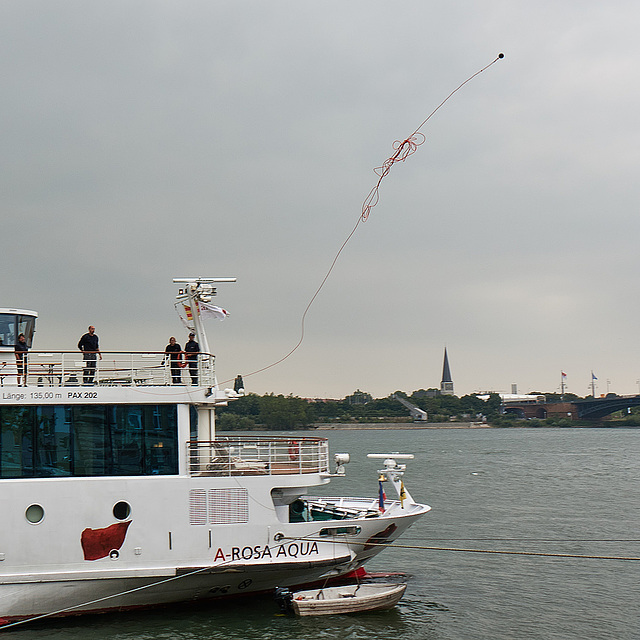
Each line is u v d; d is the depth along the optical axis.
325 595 26.31
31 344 26.98
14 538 22.69
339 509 29.38
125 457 23.88
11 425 23.20
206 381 25.16
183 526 23.84
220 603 25.75
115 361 24.62
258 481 24.55
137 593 23.94
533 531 45.16
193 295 28.28
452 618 26.73
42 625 23.67
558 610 27.95
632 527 46.66
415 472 94.25
